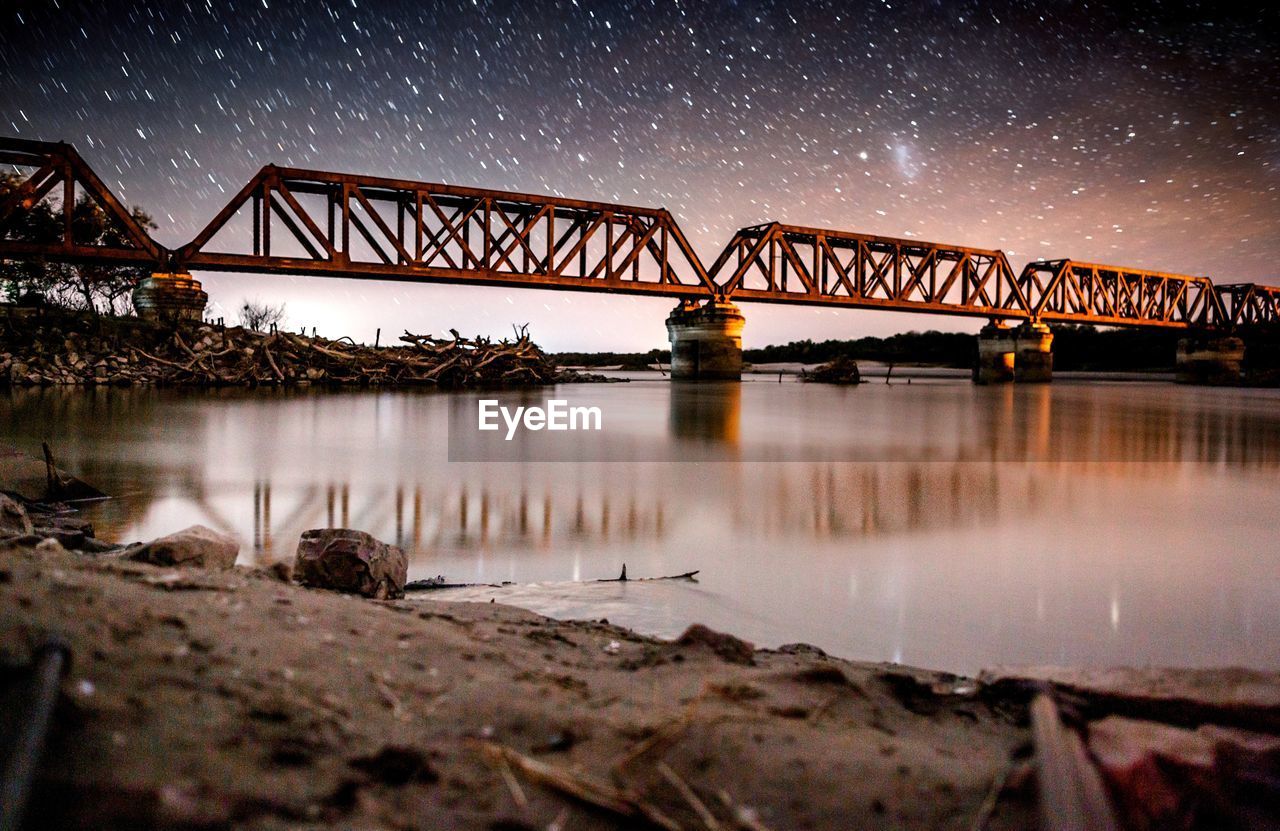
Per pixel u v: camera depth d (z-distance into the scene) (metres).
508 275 47.69
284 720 2.17
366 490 12.52
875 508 11.61
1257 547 8.84
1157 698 2.96
